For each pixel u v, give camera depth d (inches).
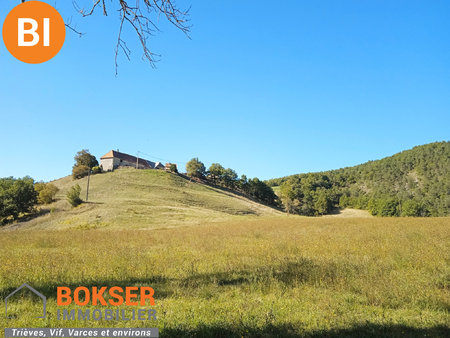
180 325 190.1
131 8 151.9
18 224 2137.1
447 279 280.7
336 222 1301.7
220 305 230.5
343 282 274.7
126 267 354.6
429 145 7194.9
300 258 380.8
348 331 184.2
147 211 2298.2
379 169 7293.3
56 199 2778.1
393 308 223.9
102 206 2404.0
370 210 4421.8
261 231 956.6
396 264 353.1
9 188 2405.3
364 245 495.2
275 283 278.5
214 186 4662.9
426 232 668.7
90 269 345.7
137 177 3769.7
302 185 5915.4
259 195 5036.9
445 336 178.2
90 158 4163.4
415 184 5684.1
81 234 983.0
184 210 2504.9
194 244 617.0
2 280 303.6
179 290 264.2
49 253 493.7
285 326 188.1
